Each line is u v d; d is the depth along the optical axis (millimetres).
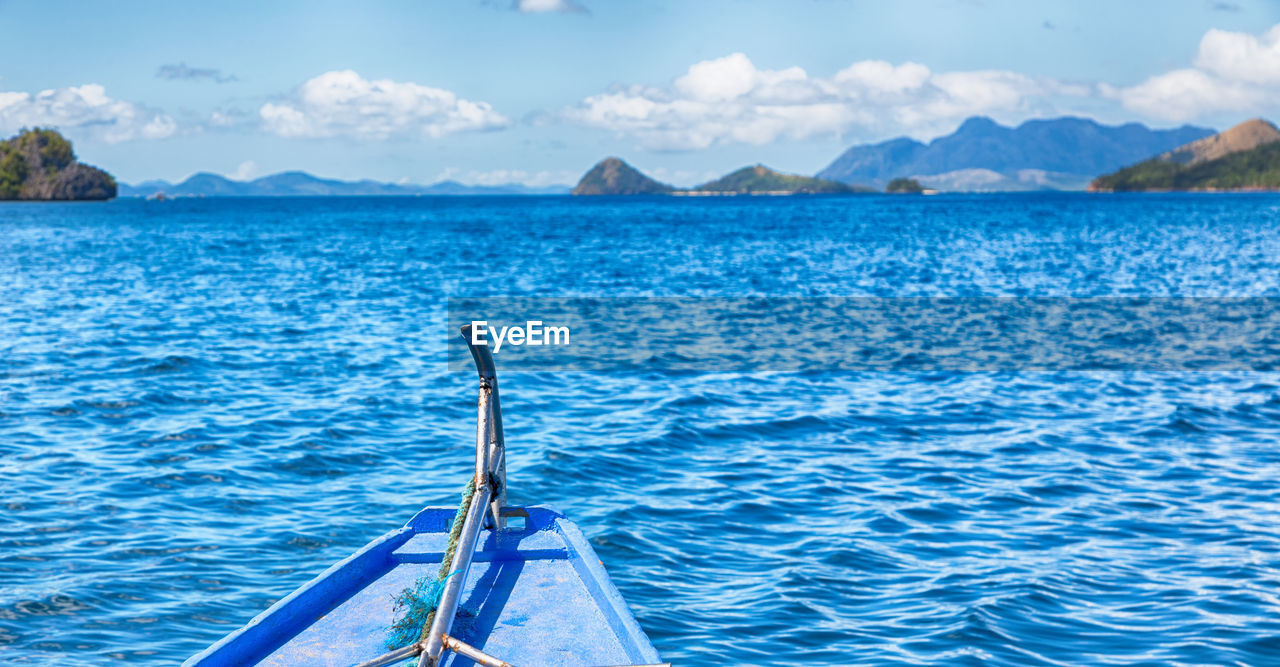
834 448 14641
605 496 12117
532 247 74375
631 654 5277
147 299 36062
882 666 7691
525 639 5570
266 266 54219
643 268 53469
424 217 151000
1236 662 7738
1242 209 161250
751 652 7930
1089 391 19219
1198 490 12375
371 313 32500
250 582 9359
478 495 6512
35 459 13555
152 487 12336
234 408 17047
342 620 5824
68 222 129000
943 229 98812
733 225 112688
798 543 10461
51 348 23734
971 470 13406
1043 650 7973
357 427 15719
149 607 8727
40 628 8258
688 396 18594
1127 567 9742
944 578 9461
